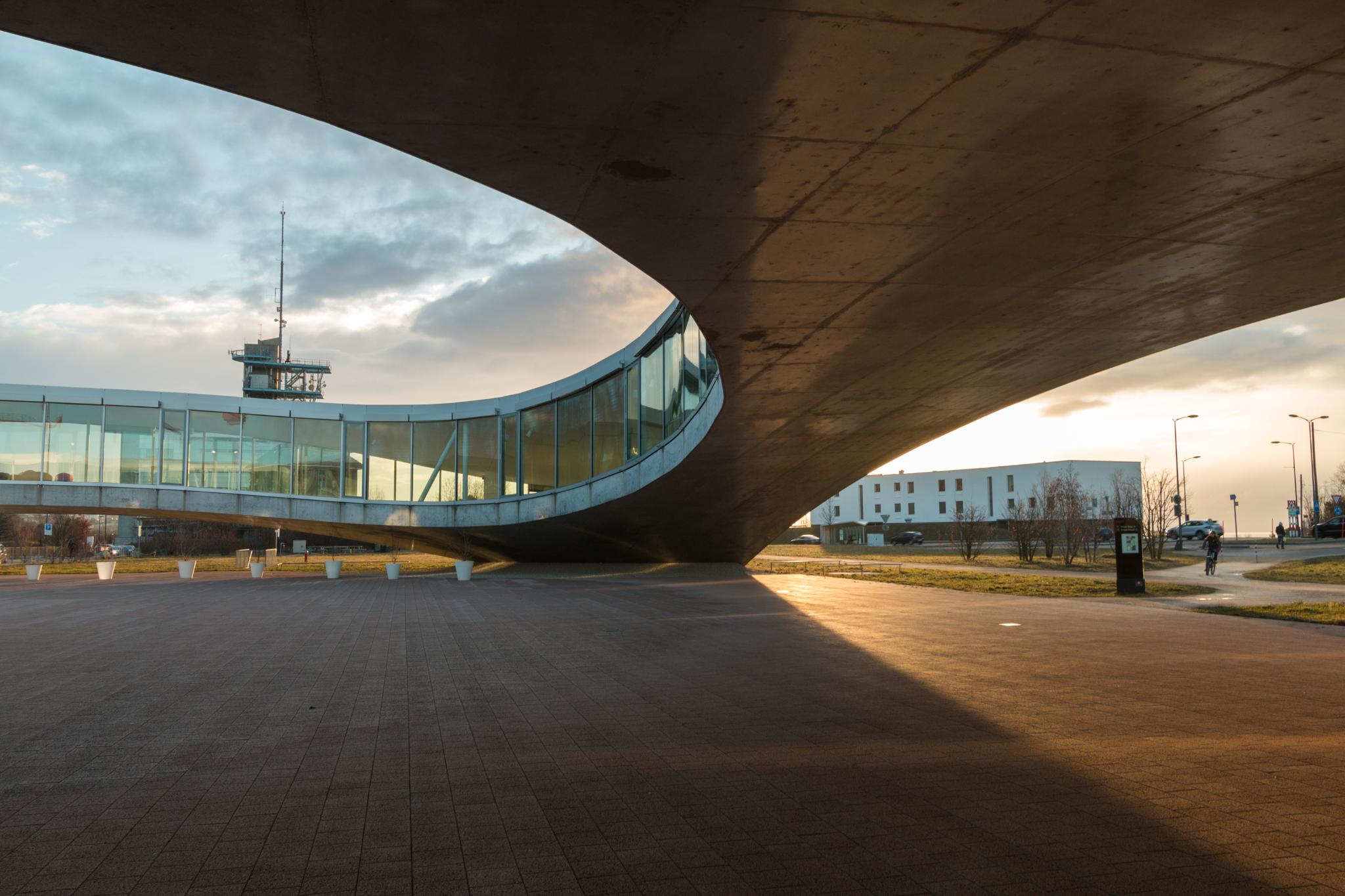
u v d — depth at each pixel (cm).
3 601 2141
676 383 2659
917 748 654
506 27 683
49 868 432
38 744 687
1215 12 711
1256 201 1107
